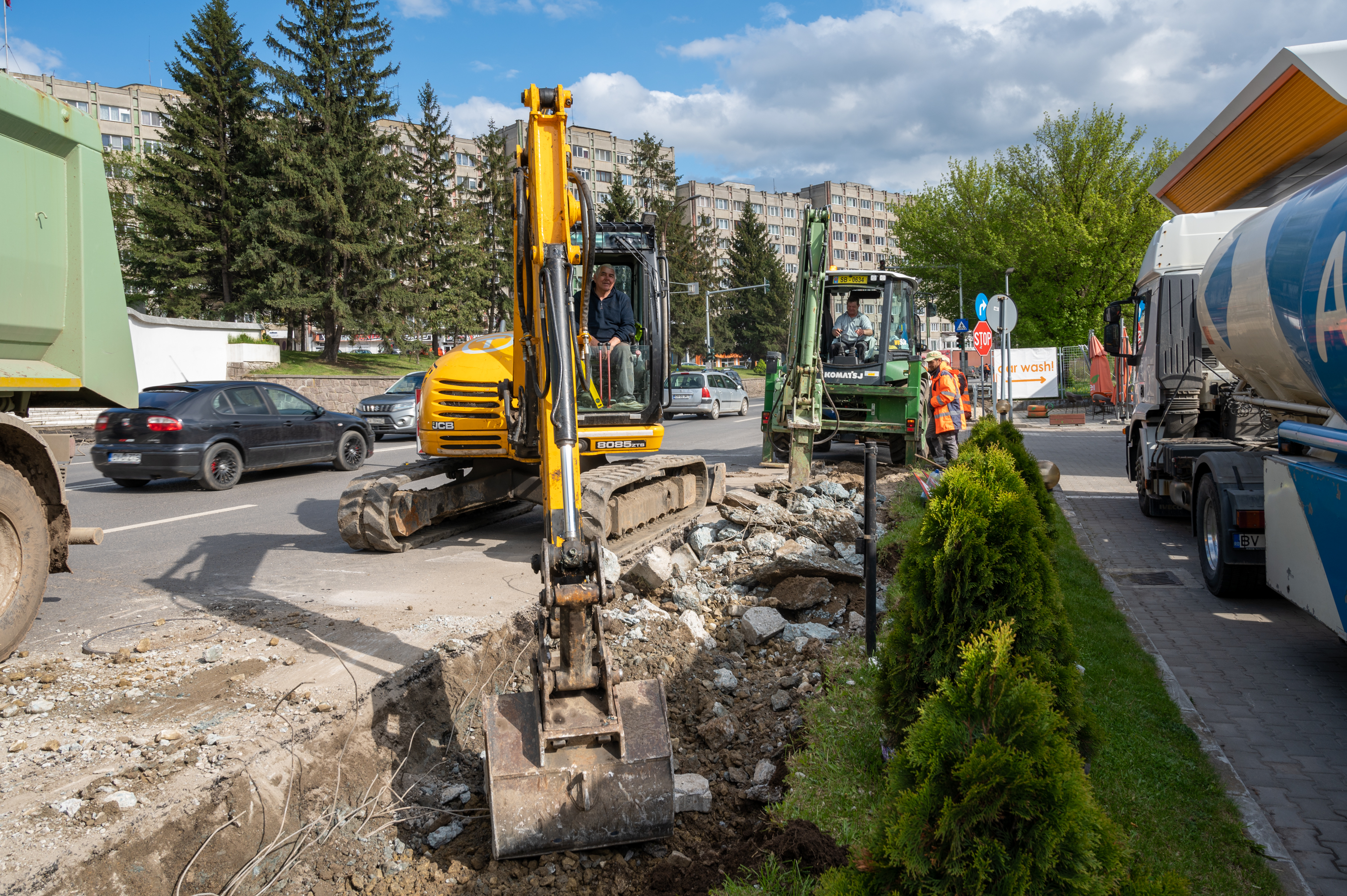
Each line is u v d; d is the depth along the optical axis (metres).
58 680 4.33
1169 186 9.16
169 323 24.95
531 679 5.17
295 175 36.59
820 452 16.97
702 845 3.53
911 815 2.27
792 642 5.67
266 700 4.07
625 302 7.56
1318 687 5.01
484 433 7.83
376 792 3.84
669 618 5.97
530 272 4.80
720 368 33.44
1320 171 6.79
